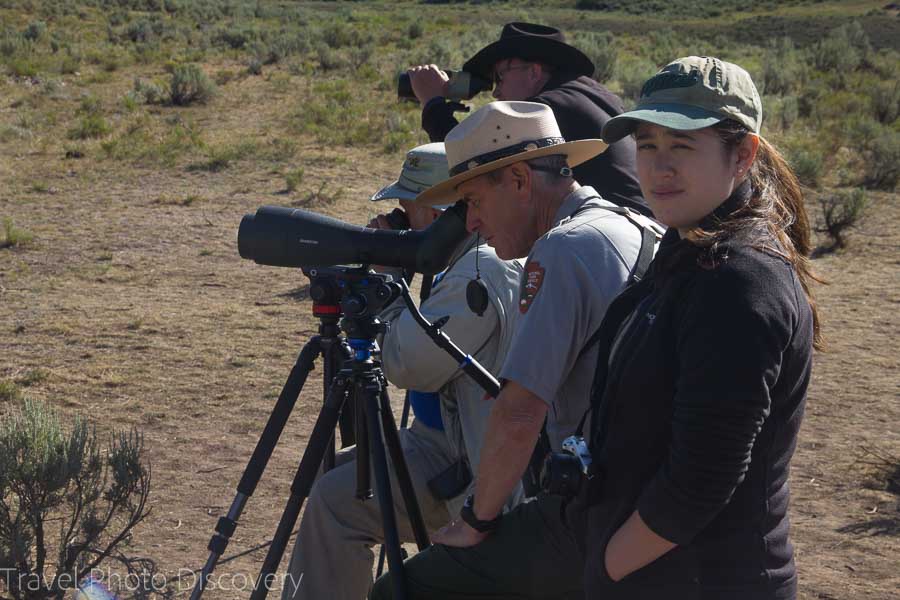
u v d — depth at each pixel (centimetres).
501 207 280
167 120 2072
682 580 206
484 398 314
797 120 2336
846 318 916
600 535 221
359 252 290
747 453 191
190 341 804
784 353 195
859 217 1295
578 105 448
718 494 191
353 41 3903
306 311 904
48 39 3303
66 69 2755
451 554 273
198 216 1295
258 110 2223
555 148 274
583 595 265
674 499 194
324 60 3025
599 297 248
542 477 234
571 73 474
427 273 292
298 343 808
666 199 208
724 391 187
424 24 4991
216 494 516
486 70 485
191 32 3947
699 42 5600
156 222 1258
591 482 220
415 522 314
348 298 295
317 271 305
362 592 335
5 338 802
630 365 209
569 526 243
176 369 734
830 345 832
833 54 3834
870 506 528
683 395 193
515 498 324
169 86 2442
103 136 1850
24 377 706
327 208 1370
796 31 8138
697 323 193
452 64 3203
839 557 470
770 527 207
